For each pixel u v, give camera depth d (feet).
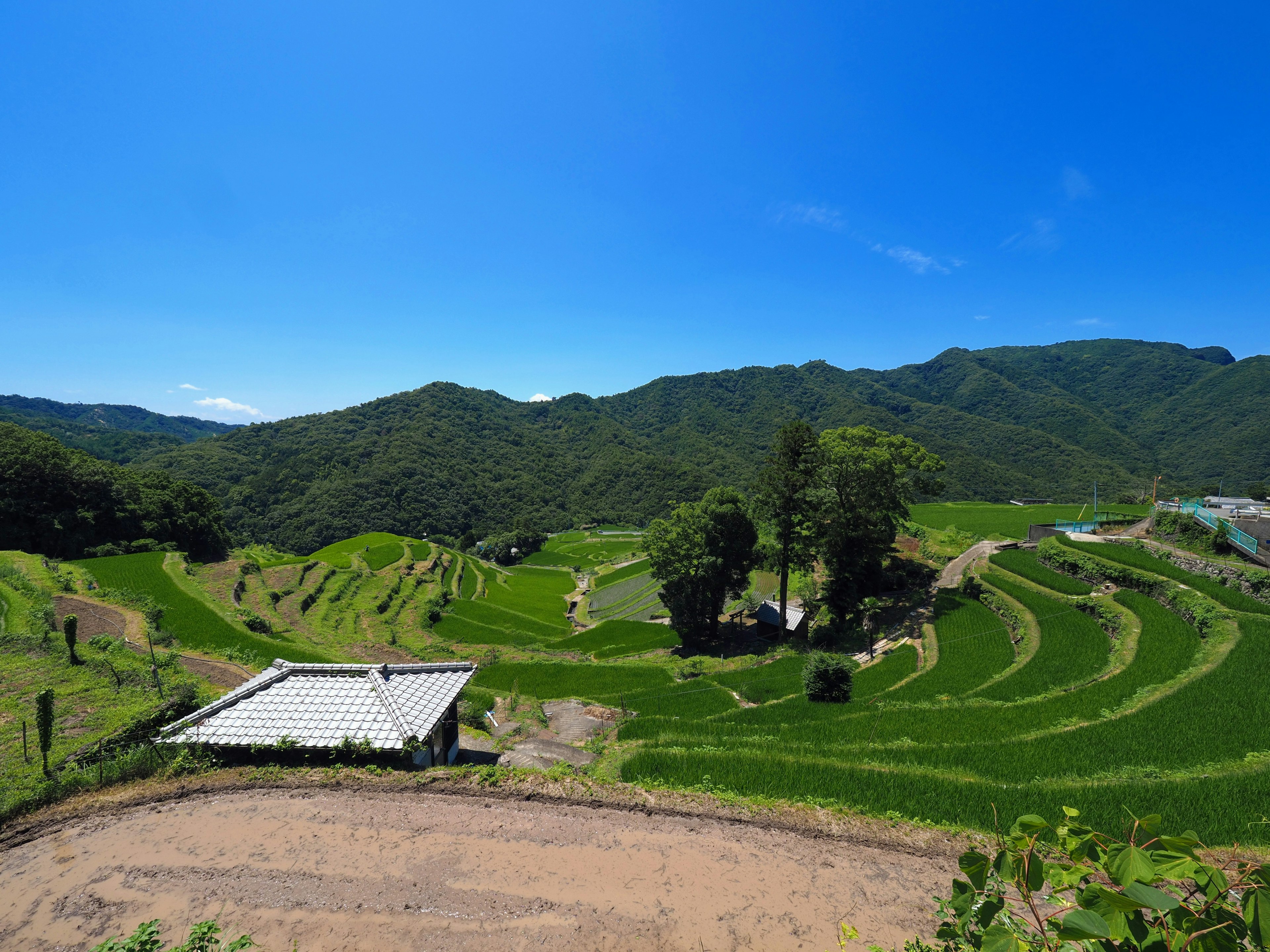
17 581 107.96
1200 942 9.16
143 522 184.65
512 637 160.56
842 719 64.90
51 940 31.55
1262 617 72.64
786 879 35.04
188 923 32.27
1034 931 14.46
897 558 156.15
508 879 35.35
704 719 74.79
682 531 146.82
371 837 39.27
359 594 179.73
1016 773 46.96
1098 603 90.94
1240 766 45.42
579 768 52.08
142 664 73.82
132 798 43.19
